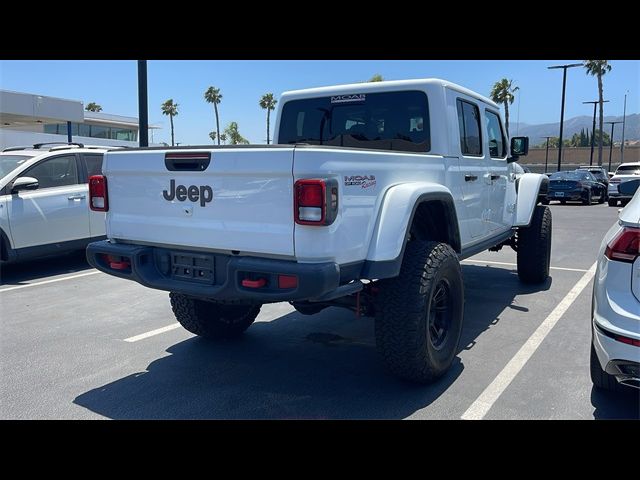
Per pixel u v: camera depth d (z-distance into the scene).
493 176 5.85
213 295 3.51
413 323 3.76
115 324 5.78
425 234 4.65
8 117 24.02
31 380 4.27
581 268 8.55
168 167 3.69
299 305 4.23
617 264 3.15
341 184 3.29
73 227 8.49
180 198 3.68
